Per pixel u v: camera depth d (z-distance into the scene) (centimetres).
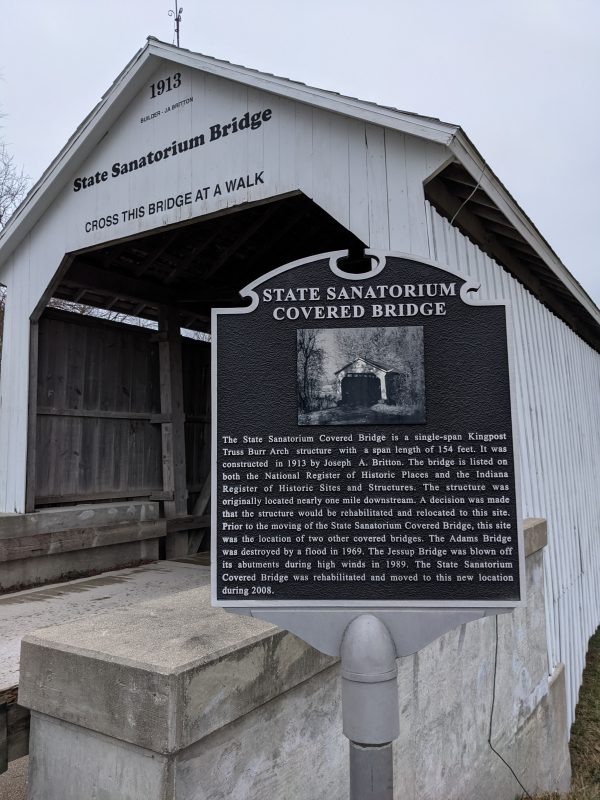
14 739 263
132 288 754
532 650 512
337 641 213
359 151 450
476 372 221
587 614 820
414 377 221
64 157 606
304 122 478
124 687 206
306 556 217
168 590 558
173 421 783
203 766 209
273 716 243
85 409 709
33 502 625
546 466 638
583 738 647
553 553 625
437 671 358
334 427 222
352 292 227
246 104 509
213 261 805
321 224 752
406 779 316
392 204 433
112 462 737
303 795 257
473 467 217
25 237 659
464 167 424
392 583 214
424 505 216
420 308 225
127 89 568
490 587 211
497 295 552
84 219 613
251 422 224
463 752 385
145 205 568
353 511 218
